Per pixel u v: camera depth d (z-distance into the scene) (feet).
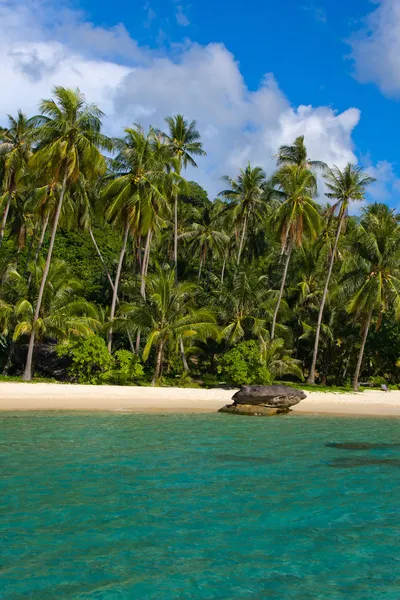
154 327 113.09
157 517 29.30
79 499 32.04
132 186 116.37
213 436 58.49
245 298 134.41
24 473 38.01
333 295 142.20
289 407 85.10
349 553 24.93
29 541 25.11
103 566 22.65
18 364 123.65
